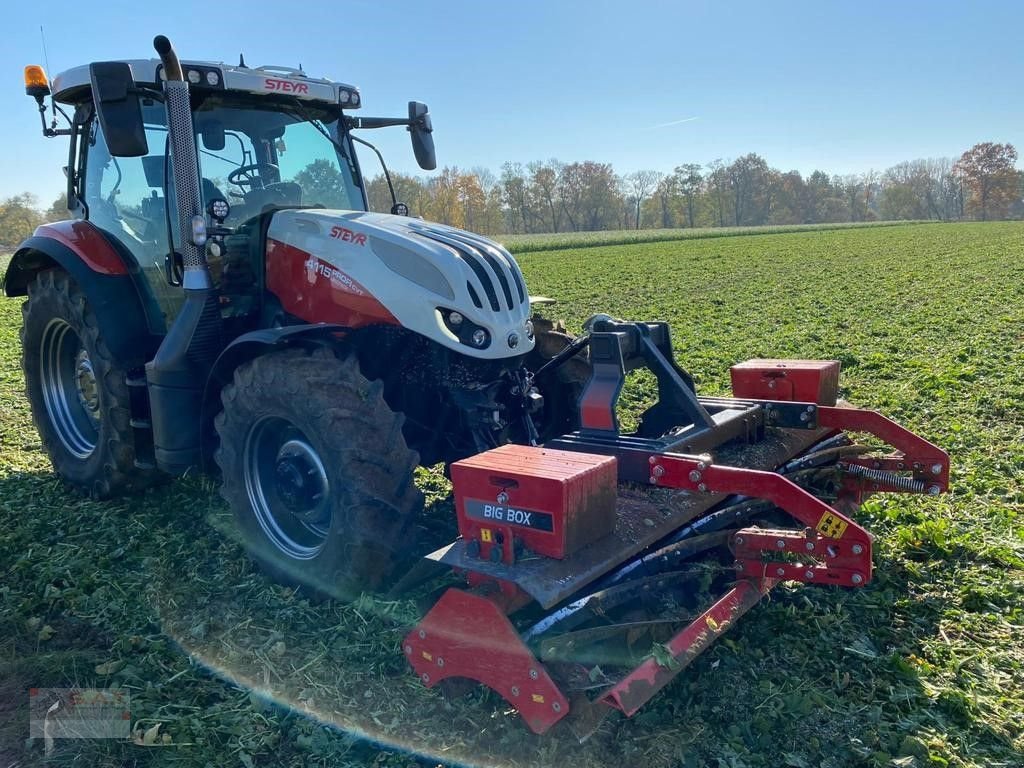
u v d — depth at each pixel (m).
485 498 3.04
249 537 4.23
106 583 4.29
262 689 3.33
